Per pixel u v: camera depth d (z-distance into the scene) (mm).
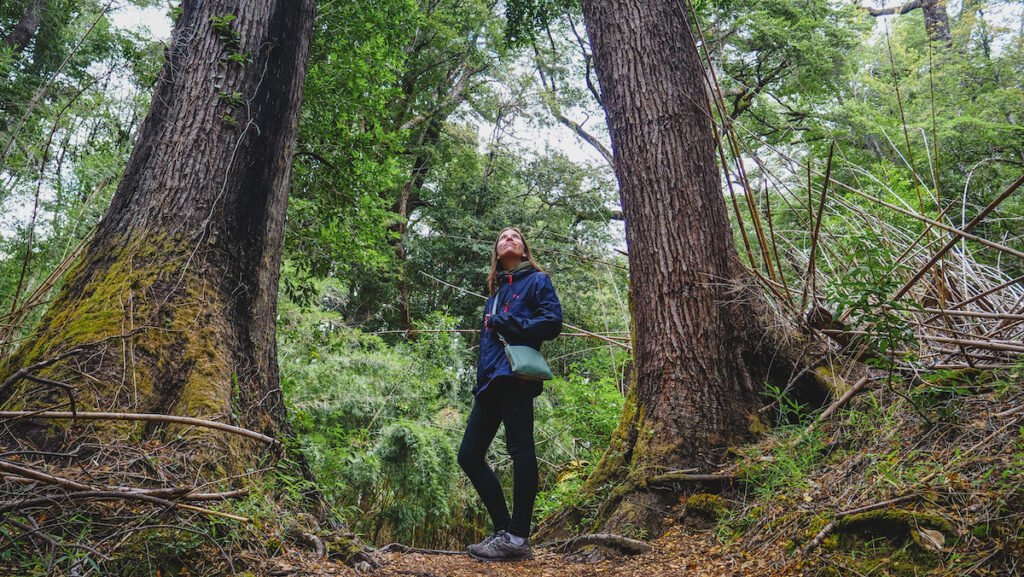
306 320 9273
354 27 8008
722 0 10086
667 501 3547
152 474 2367
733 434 3791
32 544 1847
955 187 8414
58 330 2766
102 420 2469
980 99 11281
